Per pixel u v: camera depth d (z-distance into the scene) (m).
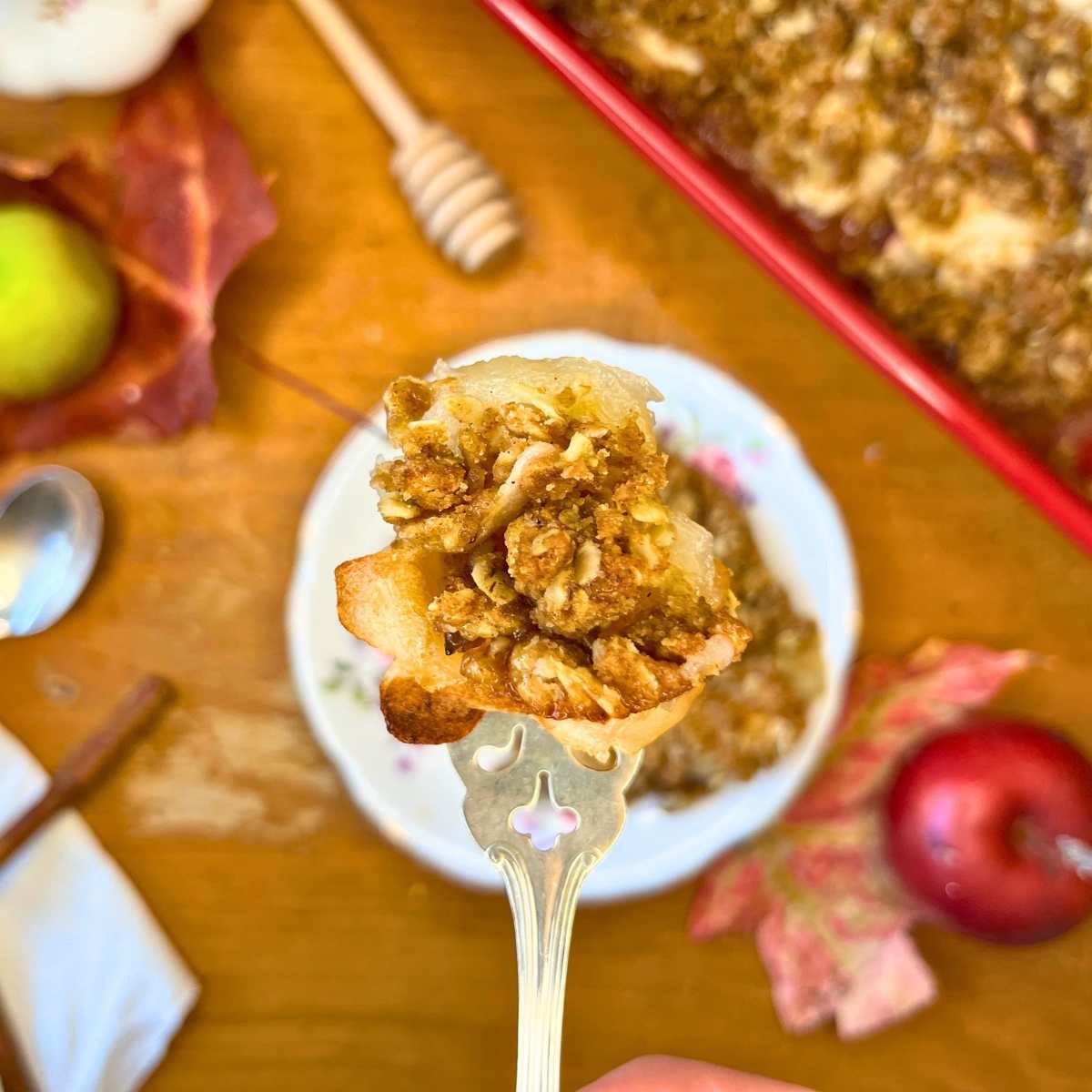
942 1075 0.42
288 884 0.42
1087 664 0.42
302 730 0.42
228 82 0.42
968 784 0.39
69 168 0.41
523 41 0.39
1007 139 0.39
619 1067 0.39
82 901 0.42
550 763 0.33
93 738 0.42
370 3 0.43
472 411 0.31
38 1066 0.41
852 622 0.41
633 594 0.30
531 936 0.33
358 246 0.43
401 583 0.31
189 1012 0.42
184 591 0.43
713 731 0.40
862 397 0.42
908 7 0.39
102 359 0.41
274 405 0.43
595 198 0.43
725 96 0.41
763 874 0.42
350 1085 0.42
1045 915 0.39
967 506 0.42
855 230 0.40
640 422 0.32
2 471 0.43
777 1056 0.42
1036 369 0.40
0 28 0.39
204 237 0.41
